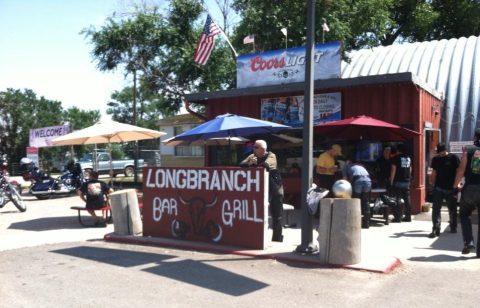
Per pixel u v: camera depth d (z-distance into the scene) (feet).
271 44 61.46
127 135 46.11
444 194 30.27
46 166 149.18
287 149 46.88
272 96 47.06
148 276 21.99
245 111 48.62
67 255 26.66
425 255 25.34
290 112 46.06
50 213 46.78
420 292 19.10
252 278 21.35
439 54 62.85
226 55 77.10
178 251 27.14
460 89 55.77
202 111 83.05
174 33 77.15
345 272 22.06
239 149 50.06
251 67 47.70
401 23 107.34
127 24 77.36
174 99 81.92
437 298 18.38
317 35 57.31
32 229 36.58
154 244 28.91
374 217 38.47
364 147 43.47
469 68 57.62
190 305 18.01
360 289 19.57
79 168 65.05
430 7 104.78
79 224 38.99
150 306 17.98
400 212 36.14
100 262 24.84
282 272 22.24
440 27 111.75
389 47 71.36
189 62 75.10
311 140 24.88
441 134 54.34
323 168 35.29
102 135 40.70
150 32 77.46
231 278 21.43
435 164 30.60
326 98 44.52
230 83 78.38
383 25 66.28
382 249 26.81
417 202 40.42
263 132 35.58
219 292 19.47
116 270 23.16
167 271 22.79
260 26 59.67
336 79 41.60
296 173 45.85
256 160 28.32
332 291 19.35
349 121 35.70
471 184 24.67
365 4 62.49
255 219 26.55
